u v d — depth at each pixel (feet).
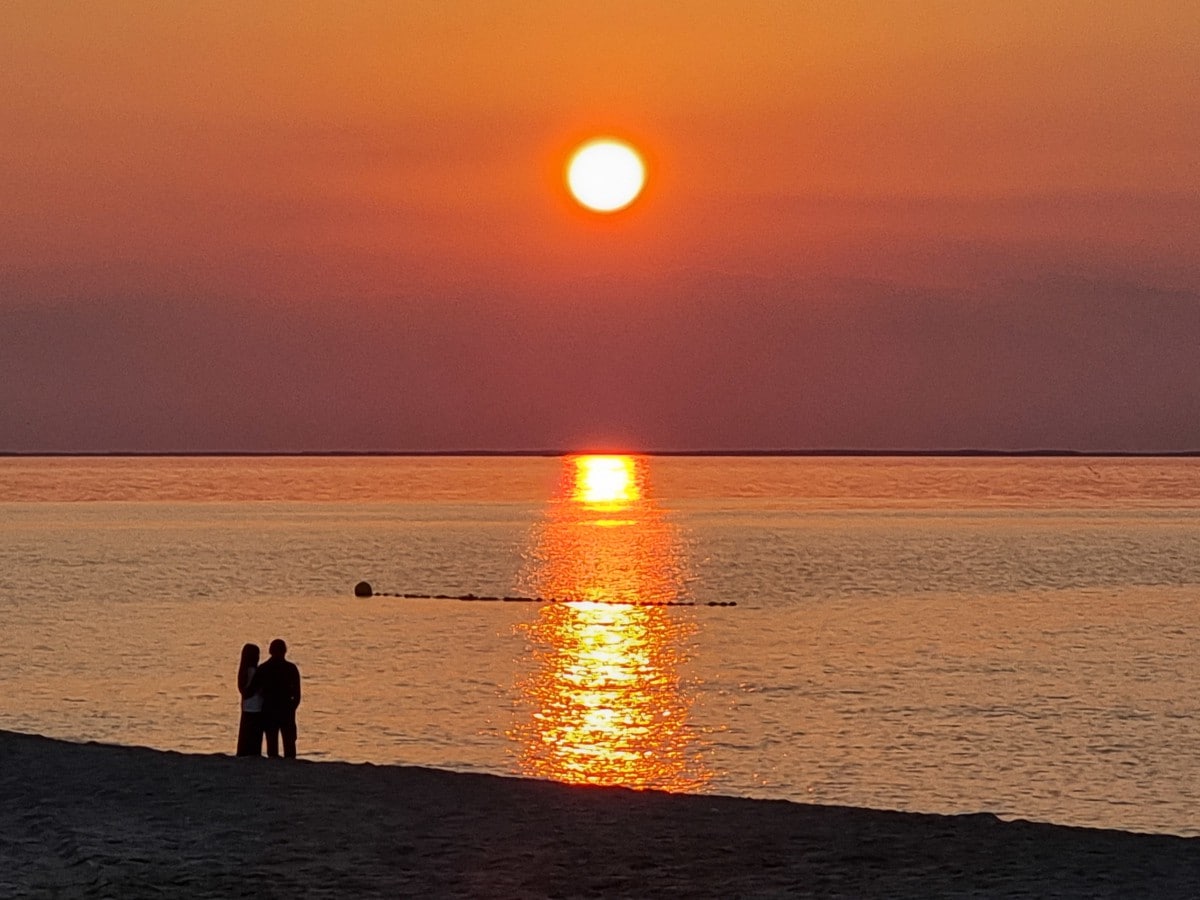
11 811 61.05
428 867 52.26
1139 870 51.49
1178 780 114.52
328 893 48.75
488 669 178.19
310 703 147.84
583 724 137.28
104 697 151.33
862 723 139.44
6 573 334.65
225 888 49.16
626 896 48.73
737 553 415.85
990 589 305.53
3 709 143.23
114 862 52.26
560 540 473.67
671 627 232.53
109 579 319.68
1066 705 151.64
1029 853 54.13
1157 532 533.14
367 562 377.30
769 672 177.17
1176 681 170.60
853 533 517.96
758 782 112.47
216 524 568.41
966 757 122.93
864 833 57.52
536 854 54.13
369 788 65.62
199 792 64.39
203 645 200.03
